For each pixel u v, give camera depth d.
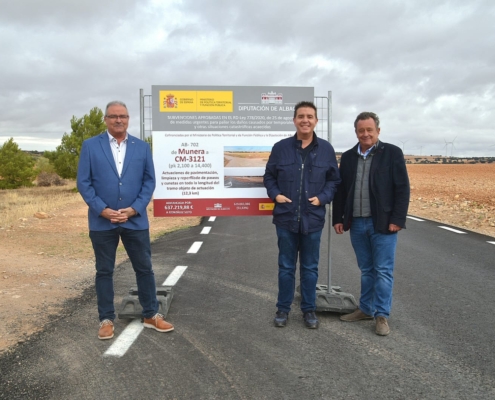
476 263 7.21
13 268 6.74
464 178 42.00
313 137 4.52
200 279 6.29
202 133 5.35
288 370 3.49
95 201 4.10
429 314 4.83
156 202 5.41
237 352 3.84
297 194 4.43
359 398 3.07
